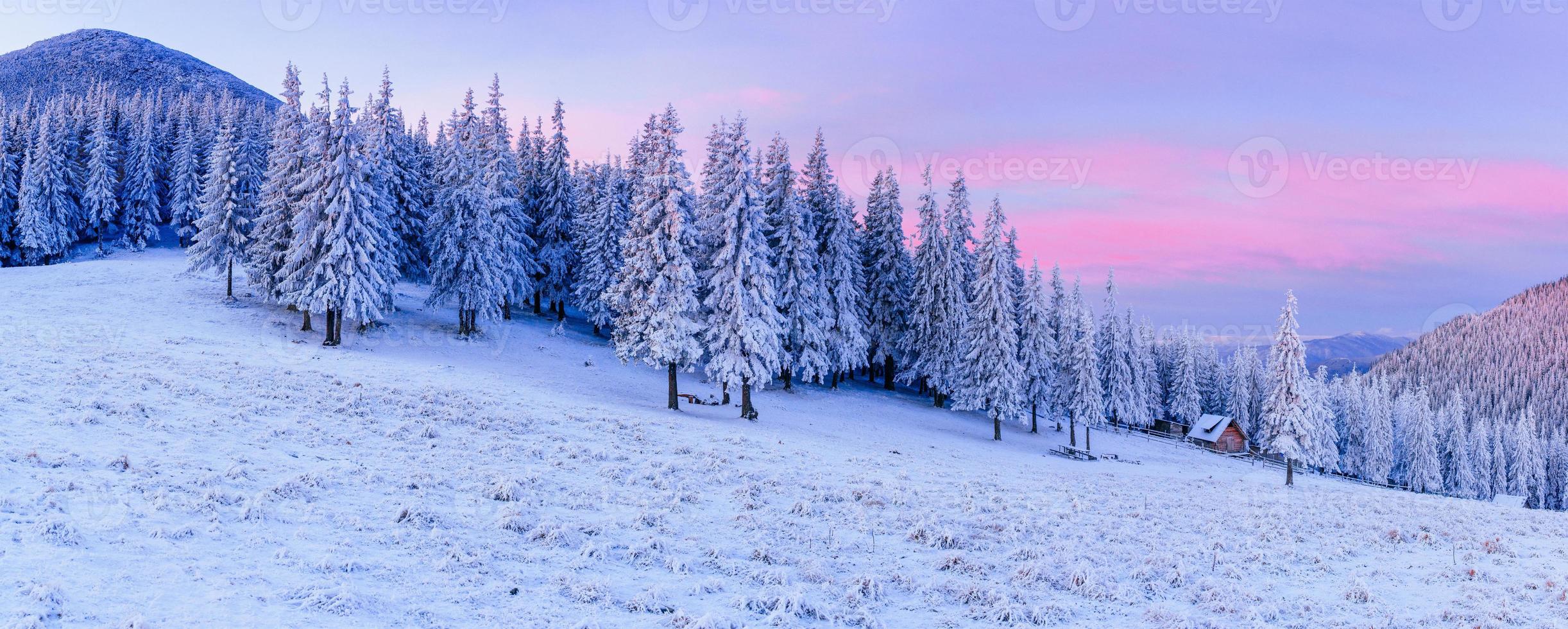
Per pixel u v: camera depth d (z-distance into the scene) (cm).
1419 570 1408
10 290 4481
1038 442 4691
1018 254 5347
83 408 1709
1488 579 1323
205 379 2394
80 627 689
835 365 4722
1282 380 4066
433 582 958
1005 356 4281
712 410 3625
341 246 3841
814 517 1566
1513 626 1027
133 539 938
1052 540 1490
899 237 5153
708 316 3638
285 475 1398
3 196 6750
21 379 1964
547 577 1034
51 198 6869
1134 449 5331
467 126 4788
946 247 4812
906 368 5234
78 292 4550
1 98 8362
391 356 3878
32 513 970
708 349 3538
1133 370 6362
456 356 4144
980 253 4447
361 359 3591
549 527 1243
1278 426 4078
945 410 5019
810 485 1928
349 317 4250
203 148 8000
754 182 3497
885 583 1149
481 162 4881
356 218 3953
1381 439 7656
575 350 4872
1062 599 1106
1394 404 9119
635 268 3522
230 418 1841
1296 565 1411
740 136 3438
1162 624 1003
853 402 4556
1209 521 1880
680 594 1009
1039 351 4944
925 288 4900
